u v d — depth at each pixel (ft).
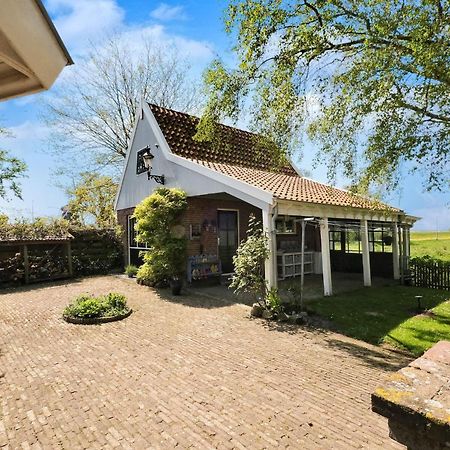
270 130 24.38
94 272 48.11
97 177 75.05
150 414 11.75
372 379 14.57
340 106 22.30
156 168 40.22
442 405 3.34
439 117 21.02
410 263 37.99
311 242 46.21
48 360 16.63
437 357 4.56
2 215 54.95
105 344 18.83
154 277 35.73
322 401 12.58
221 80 24.25
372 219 37.22
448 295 32.07
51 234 44.14
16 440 10.44
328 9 19.39
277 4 19.48
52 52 4.34
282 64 21.22
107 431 10.81
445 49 16.56
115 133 72.69
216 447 9.96
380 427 10.92
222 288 34.60
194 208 36.50
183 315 24.81
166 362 16.24
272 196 24.77
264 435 10.51
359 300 29.58
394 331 21.44
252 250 25.17
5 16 3.50
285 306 25.35
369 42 18.15
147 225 34.50
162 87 74.54
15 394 13.29
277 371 15.24
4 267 39.68
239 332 20.94
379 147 23.35
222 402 12.51
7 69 4.49
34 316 25.05
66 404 12.49
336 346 18.71
